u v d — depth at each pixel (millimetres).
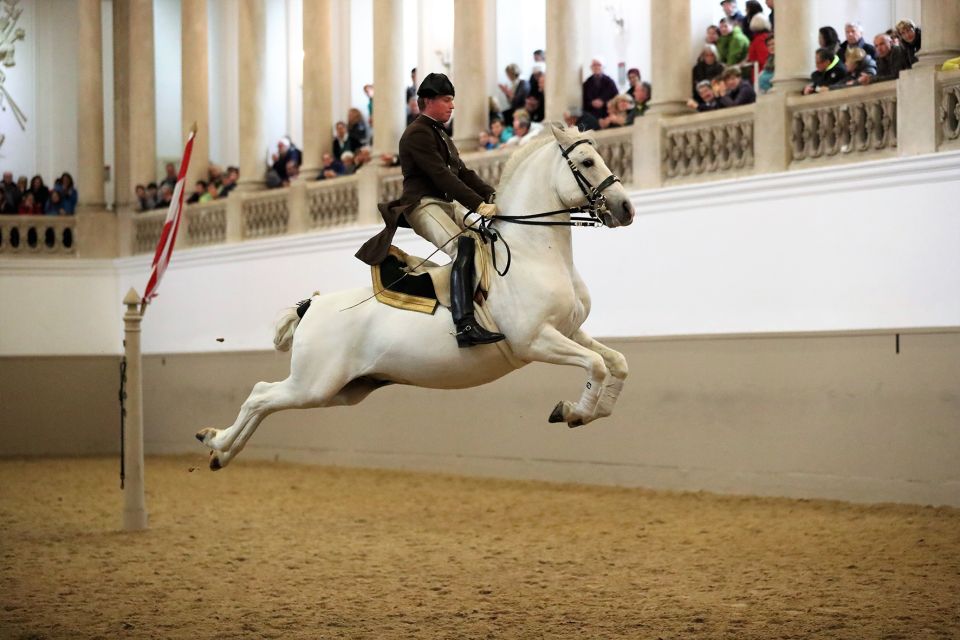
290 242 21453
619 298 16281
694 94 17297
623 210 8656
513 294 8773
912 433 12852
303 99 22609
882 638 7195
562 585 9180
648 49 20547
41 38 27859
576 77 18516
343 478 17922
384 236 9477
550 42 18469
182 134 25578
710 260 15258
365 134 22828
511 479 17047
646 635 7445
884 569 9477
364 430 19422
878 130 14031
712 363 14766
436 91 9359
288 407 9781
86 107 26234
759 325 14711
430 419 18359
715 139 15664
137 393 12883
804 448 13805
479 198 9062
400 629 7766
